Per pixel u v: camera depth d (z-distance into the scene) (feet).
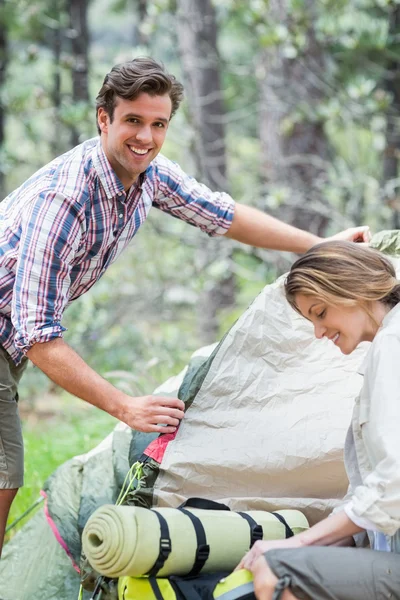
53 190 10.44
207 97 30.71
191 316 33.71
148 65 10.47
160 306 29.66
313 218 27.61
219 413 11.19
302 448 10.96
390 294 9.10
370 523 8.34
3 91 29.71
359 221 25.71
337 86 25.45
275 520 10.16
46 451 18.19
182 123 27.66
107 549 8.89
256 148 42.68
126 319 29.78
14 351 11.45
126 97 10.34
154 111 10.45
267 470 10.90
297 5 23.88
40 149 31.55
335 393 11.41
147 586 9.12
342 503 9.34
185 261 28.66
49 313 10.39
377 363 8.55
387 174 26.96
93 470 13.07
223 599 8.75
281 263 25.52
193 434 11.02
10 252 10.84
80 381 10.27
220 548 9.43
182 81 30.37
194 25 29.07
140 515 9.09
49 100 28.35
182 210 12.40
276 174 28.43
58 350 10.32
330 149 29.40
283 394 11.37
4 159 28.43
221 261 26.63
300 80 26.78
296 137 28.40
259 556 8.60
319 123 28.09
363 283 8.89
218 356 11.41
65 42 34.53
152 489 10.75
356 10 25.30
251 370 11.42
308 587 8.32
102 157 10.64
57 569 12.59
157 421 10.47
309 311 9.21
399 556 8.64
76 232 10.53
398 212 25.71
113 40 47.11
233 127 43.73
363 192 25.98
